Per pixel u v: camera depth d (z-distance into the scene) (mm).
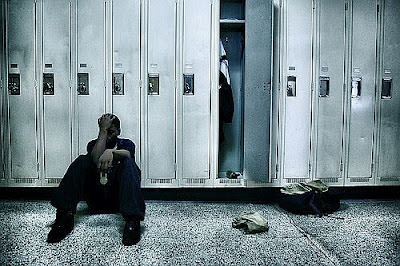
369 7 3678
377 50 3717
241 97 4062
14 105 3555
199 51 3592
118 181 2783
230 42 4094
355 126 3742
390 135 3781
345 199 3875
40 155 3592
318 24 3643
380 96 3744
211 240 2674
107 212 3180
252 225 2830
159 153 3627
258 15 3447
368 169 3783
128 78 3568
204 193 3783
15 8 3492
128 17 3535
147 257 2355
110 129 2840
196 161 3650
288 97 3666
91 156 2775
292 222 3107
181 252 2443
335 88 3697
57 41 3525
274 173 3699
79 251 2428
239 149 4129
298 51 3645
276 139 3680
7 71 3529
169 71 3584
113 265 2234
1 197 3709
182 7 3559
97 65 3553
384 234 2801
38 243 2555
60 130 3580
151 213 3336
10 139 3574
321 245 2578
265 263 2281
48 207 3428
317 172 3740
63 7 3508
